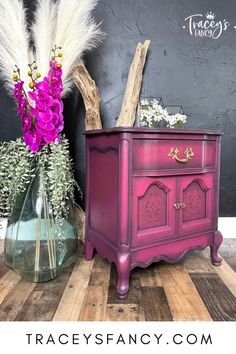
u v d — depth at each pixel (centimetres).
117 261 108
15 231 123
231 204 181
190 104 177
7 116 171
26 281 121
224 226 181
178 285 117
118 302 104
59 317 94
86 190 141
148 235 113
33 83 108
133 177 107
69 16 124
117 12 170
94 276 125
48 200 121
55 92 114
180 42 173
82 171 177
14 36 119
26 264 119
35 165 122
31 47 131
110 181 116
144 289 113
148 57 173
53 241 122
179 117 143
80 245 165
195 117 178
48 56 123
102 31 170
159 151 112
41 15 126
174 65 174
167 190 118
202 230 132
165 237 118
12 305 101
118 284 108
